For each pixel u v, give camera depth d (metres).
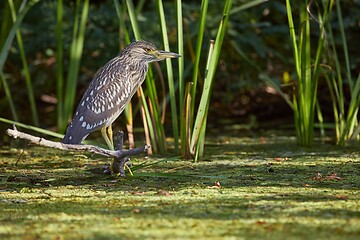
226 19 10.91
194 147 11.52
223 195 8.23
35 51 16.95
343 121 13.45
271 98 19.08
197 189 8.66
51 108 18.92
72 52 14.79
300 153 12.01
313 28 16.28
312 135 12.95
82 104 10.37
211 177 9.34
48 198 8.20
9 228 6.70
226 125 17.44
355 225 6.64
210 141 14.19
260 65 17.78
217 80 18.25
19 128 16.11
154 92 12.06
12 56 17.38
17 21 12.73
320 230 6.47
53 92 19.34
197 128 11.38
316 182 9.08
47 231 6.56
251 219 6.94
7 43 12.57
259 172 9.97
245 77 17.84
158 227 6.64
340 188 8.62
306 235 6.31
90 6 16.75
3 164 11.09
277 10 17.00
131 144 12.23
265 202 7.77
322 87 17.73
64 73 18.34
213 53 11.15
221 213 7.22
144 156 11.88
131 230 6.55
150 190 8.65
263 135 15.27
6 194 8.48
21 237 6.36
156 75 16.47
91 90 10.48
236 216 7.07
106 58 16.53
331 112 17.56
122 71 10.69
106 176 9.72
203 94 11.28
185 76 16.38
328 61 14.66
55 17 16.56
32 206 7.73
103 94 10.41
